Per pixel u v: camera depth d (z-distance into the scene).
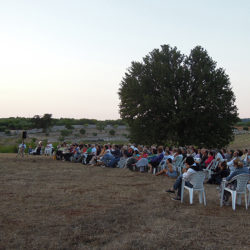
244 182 7.31
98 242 4.67
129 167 14.93
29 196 8.00
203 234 5.23
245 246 4.68
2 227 5.29
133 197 8.26
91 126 86.69
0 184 9.81
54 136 67.12
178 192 8.14
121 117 34.22
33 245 4.47
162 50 33.41
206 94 29.75
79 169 14.81
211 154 12.55
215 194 9.15
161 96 29.88
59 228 5.30
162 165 13.67
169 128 30.50
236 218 6.40
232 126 32.66
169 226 5.61
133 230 5.34
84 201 7.55
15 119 96.00
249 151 14.19
